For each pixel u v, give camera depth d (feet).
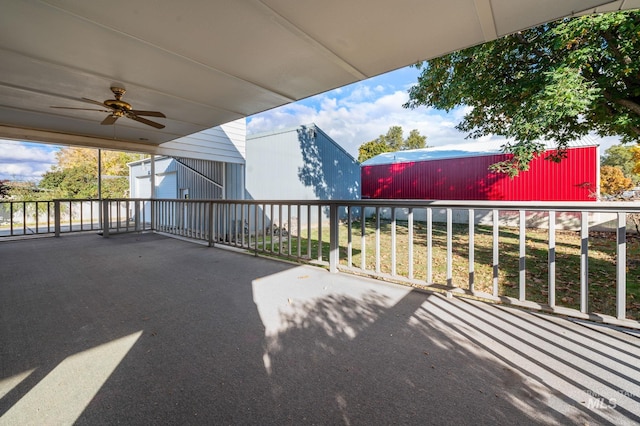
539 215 33.09
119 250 16.61
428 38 8.42
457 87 20.66
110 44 8.80
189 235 21.48
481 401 4.39
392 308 7.99
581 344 6.02
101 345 6.04
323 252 18.90
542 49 17.71
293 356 5.64
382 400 4.42
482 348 5.90
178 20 7.63
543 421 3.99
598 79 15.56
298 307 8.08
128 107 12.51
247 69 10.47
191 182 33.86
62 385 4.76
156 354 5.71
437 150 52.34
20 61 9.80
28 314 7.60
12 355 5.64
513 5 6.93
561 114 14.97
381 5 6.98
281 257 14.43
